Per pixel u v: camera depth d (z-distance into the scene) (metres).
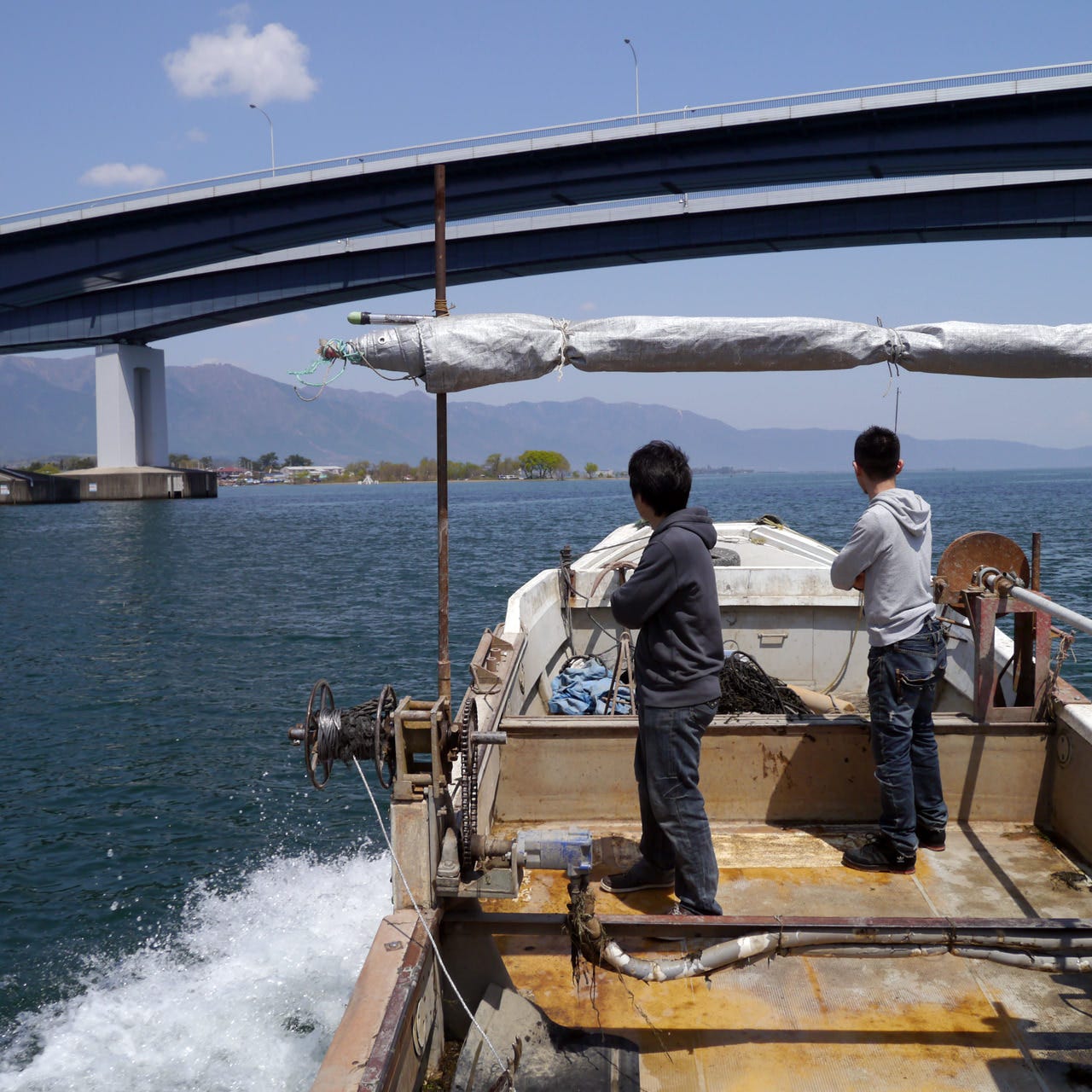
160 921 6.67
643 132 41.22
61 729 12.03
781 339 2.97
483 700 4.24
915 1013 2.92
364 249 51.28
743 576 6.38
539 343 2.90
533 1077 2.46
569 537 43.81
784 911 3.47
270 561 34.19
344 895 6.93
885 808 3.76
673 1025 2.88
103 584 28.22
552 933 2.77
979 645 4.11
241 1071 4.82
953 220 43.22
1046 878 3.70
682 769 3.10
